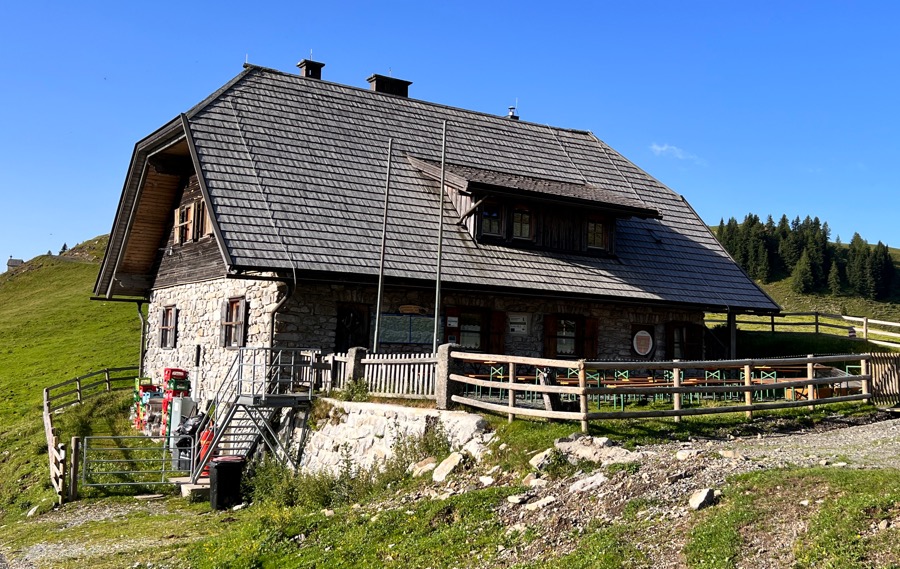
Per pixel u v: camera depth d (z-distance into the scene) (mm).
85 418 26031
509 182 24266
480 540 10375
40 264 72438
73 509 17688
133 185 26375
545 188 24766
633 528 9531
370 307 21969
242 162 22656
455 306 23094
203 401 23609
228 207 21062
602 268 25656
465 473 13156
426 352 22484
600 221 26562
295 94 26484
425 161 25984
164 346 27656
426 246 23094
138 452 21828
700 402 18062
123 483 19016
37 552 13930
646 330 26094
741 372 21969
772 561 8055
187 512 16766
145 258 29031
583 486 11203
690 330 26875
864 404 17734
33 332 48500
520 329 24062
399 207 23984
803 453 12094
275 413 19812
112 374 35781
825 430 15500
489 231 24609
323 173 23812
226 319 22922
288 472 17234
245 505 16797
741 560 8188
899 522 8195
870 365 18094
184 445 20484
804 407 17031
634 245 27609
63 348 42938
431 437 14539
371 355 18281
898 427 15320
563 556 9289
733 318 27516
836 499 9086
